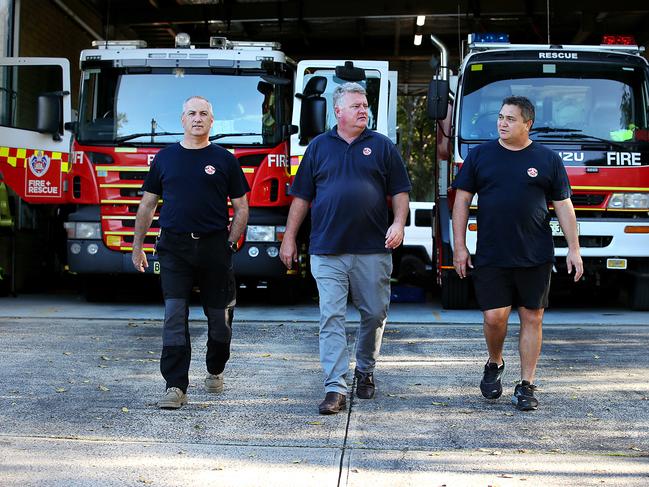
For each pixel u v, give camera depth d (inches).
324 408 233.0
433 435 215.6
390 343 342.3
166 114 438.6
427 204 666.2
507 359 310.5
